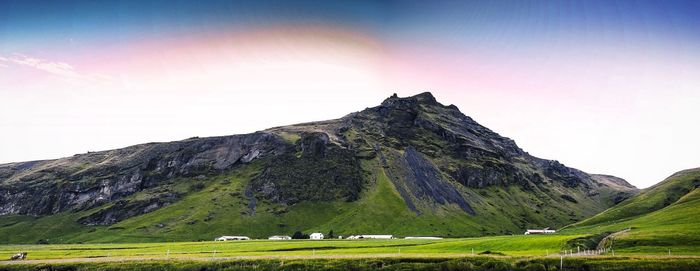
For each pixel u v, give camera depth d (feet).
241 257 402.11
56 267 383.65
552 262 349.20
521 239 506.07
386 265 367.66
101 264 388.57
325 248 554.46
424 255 392.88
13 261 409.28
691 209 650.43
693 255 351.67
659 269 319.88
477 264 360.69
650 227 542.16
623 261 334.65
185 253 495.41
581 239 455.63
